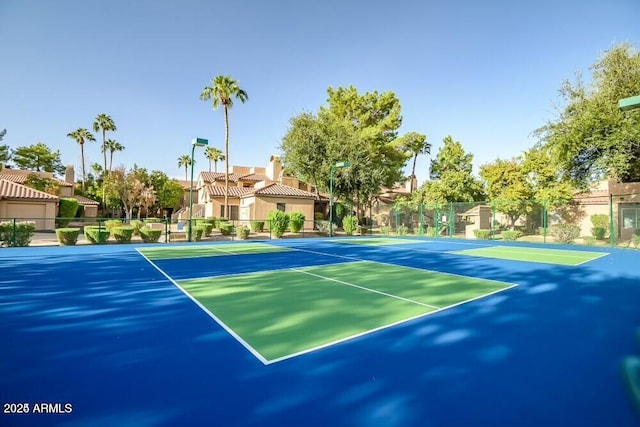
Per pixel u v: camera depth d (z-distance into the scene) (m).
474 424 2.63
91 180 51.44
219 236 23.84
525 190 26.38
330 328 4.81
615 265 11.62
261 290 7.24
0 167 23.03
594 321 5.23
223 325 4.89
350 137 31.02
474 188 32.62
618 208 23.48
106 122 53.34
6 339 4.27
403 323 5.07
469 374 3.45
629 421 2.68
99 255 13.28
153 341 4.25
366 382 3.26
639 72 18.83
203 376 3.35
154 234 19.70
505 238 24.17
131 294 6.78
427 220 30.91
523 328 4.88
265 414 2.73
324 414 2.74
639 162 18.73
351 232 28.47
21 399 2.91
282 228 24.38
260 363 3.65
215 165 69.88
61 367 3.51
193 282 8.04
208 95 33.12
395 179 37.56
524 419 2.70
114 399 2.92
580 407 2.87
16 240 16.42
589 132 18.73
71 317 5.21
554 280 8.71
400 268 10.56
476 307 6.01
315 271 9.81
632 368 3.60
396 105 36.28
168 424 2.58
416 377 3.37
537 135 21.88
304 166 30.95
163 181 48.56
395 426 2.60
